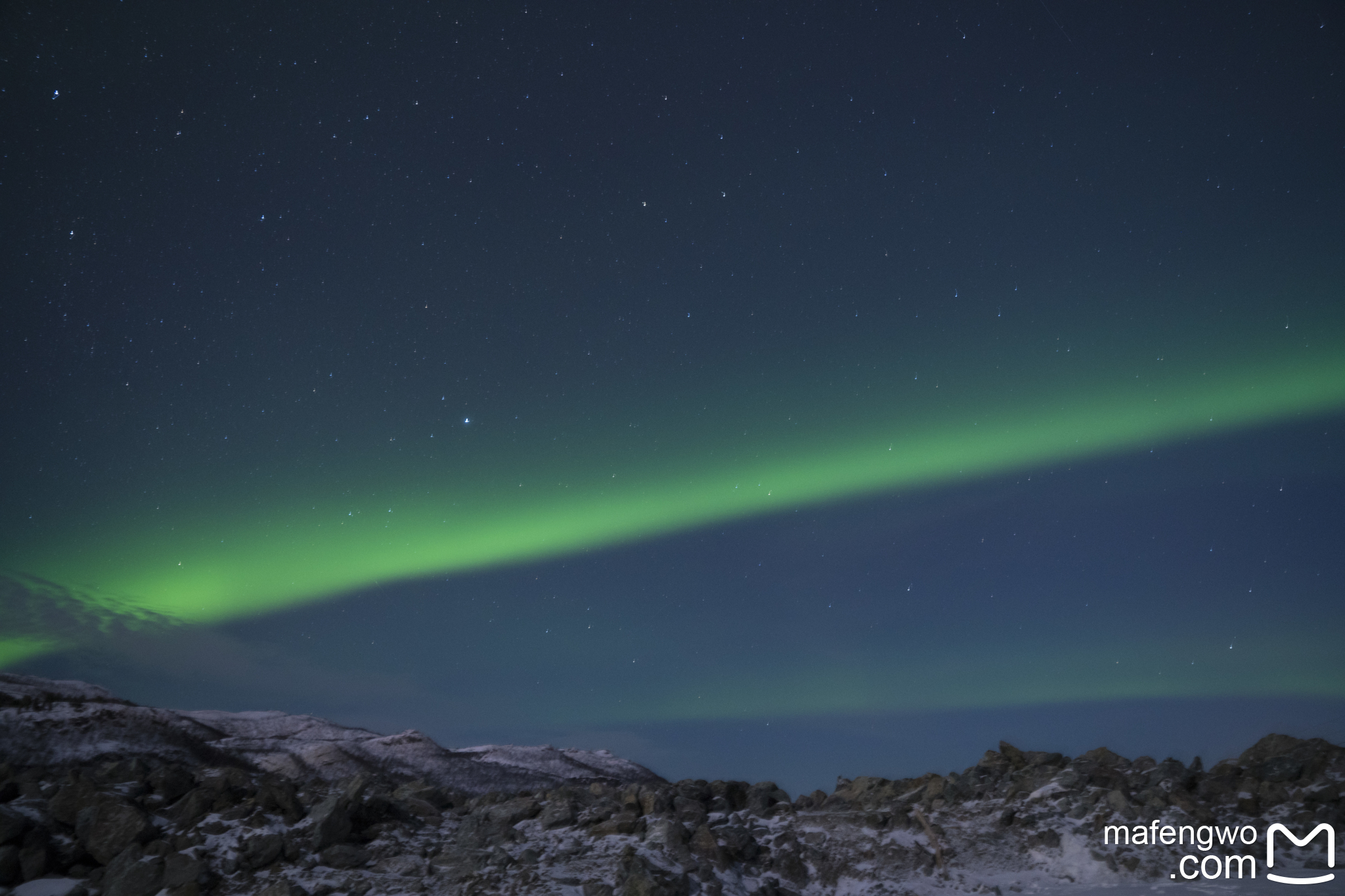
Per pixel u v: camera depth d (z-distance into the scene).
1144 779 15.95
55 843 13.62
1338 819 13.11
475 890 12.93
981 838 14.52
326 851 13.96
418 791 17.97
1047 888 12.91
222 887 12.89
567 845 14.62
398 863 13.82
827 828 15.68
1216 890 11.73
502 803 16.88
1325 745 15.62
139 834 13.71
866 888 13.70
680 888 12.88
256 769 26.09
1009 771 17.42
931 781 17.42
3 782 15.43
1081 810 14.72
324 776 27.36
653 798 16.38
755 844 14.97
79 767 22.00
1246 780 15.16
